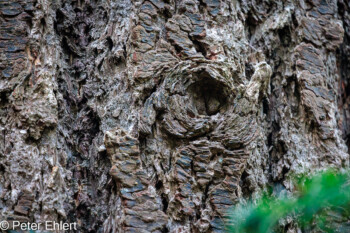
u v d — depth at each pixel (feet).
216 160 4.48
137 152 4.38
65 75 4.67
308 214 4.62
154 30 4.56
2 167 4.35
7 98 4.43
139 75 4.49
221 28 4.68
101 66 4.66
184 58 4.55
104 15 4.77
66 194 4.42
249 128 4.54
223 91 4.54
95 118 4.63
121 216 4.32
